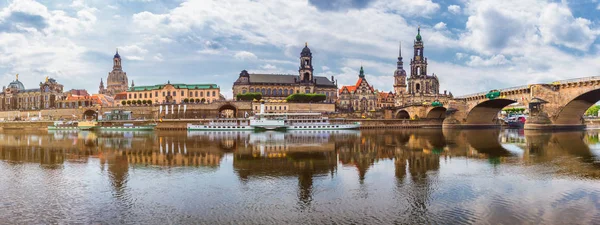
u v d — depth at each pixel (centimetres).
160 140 8431
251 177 3881
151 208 2886
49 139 8950
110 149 6488
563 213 2705
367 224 2525
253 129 12681
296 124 12938
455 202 2975
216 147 6750
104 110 17412
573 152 5675
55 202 3053
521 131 11569
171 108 16150
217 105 16162
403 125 14675
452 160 5016
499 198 3066
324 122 13788
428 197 3111
